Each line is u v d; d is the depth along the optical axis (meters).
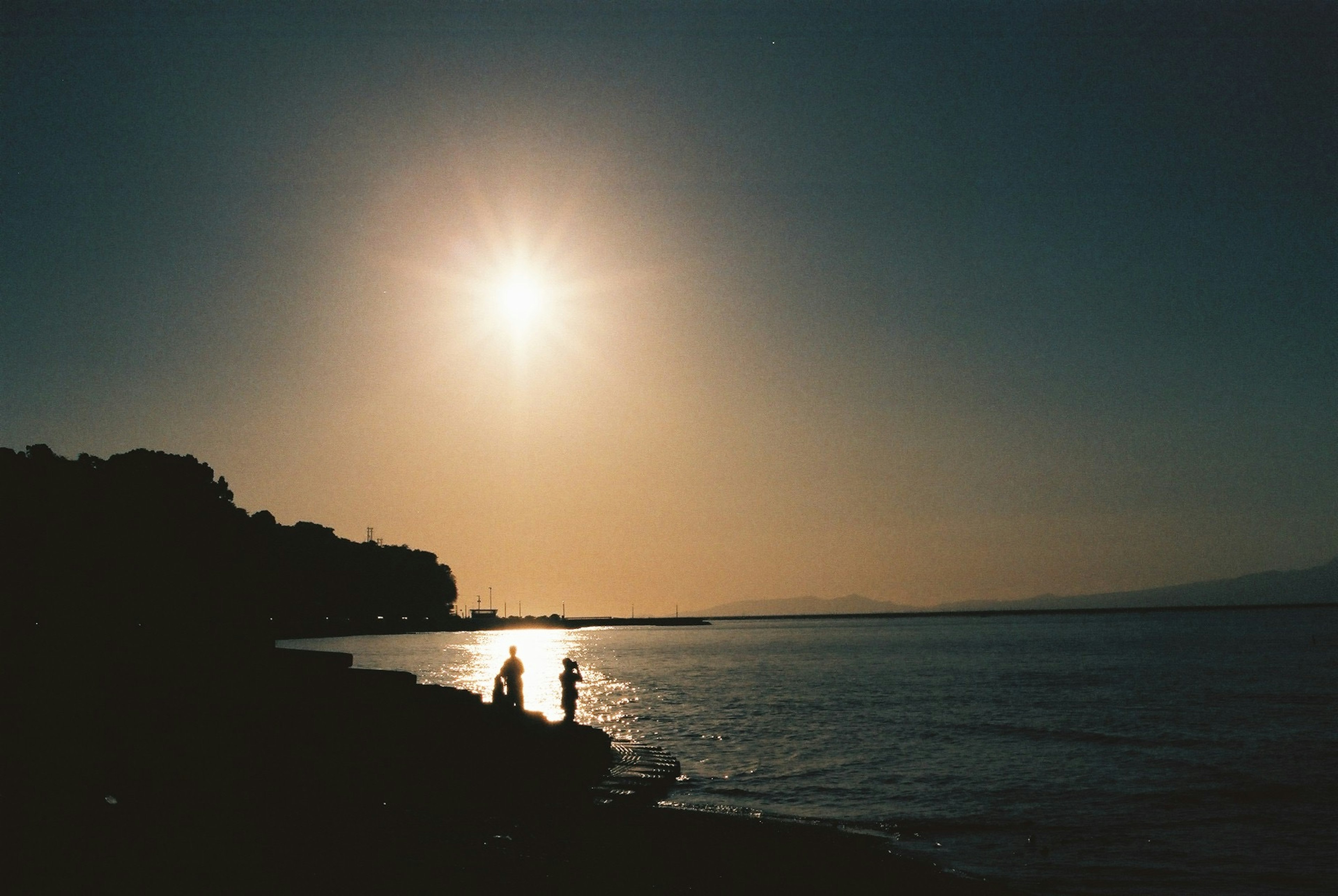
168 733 23.94
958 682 80.94
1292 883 20.08
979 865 21.30
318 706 25.86
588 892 16.83
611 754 33.03
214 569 81.50
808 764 35.94
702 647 184.25
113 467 81.19
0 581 67.50
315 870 16.44
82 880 14.59
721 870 18.67
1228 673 88.31
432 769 25.48
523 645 186.00
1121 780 32.22
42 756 21.56
